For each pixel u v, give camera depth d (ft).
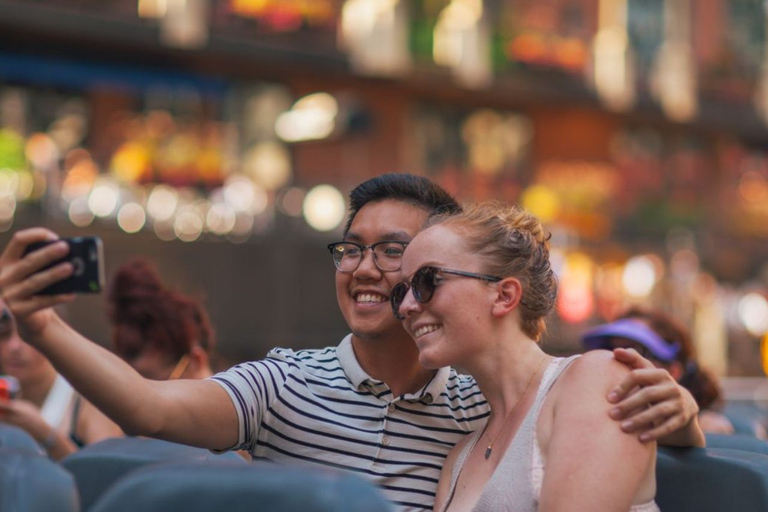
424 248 8.52
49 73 46.06
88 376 7.79
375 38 57.26
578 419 7.68
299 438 9.40
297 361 9.73
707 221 67.92
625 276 60.29
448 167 63.21
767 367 60.90
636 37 69.77
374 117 59.41
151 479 5.55
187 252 41.86
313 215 45.52
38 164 40.55
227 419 8.86
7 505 6.04
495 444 8.45
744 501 8.47
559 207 60.90
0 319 13.47
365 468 9.36
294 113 51.29
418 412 9.54
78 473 9.15
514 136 66.28
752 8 76.07
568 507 7.41
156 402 8.20
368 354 9.58
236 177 46.60
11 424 12.46
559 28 65.92
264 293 43.68
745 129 74.95
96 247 7.30
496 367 8.49
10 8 45.16
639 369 7.81
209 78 50.70
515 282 8.41
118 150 46.16
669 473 8.91
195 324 14.02
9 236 38.06
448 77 60.13
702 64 72.69
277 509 5.33
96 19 47.32
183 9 50.03
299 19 54.39
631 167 70.59
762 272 70.59
